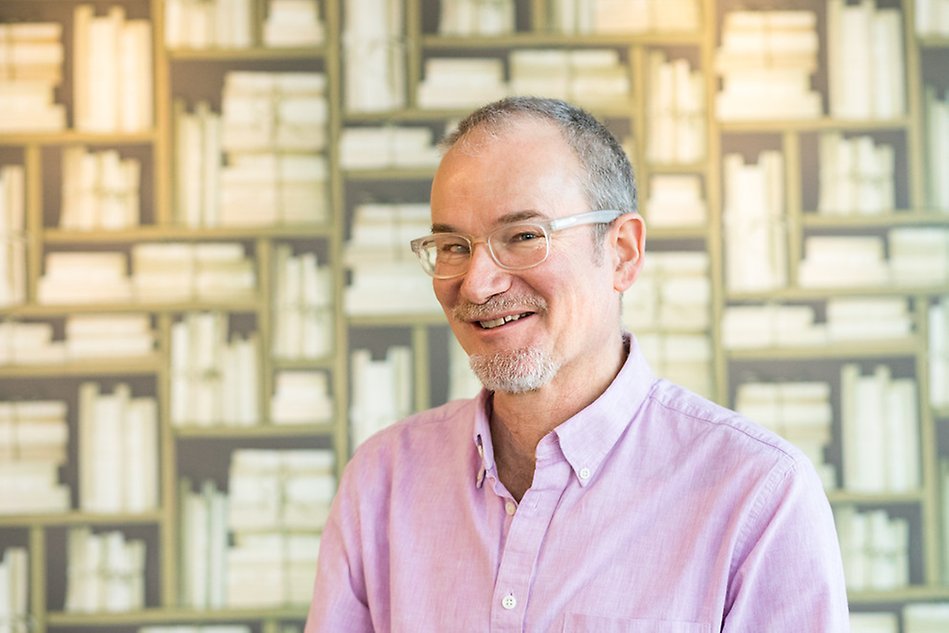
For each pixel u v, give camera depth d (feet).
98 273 8.23
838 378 8.13
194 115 8.28
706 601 3.75
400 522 4.35
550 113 4.05
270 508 8.17
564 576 3.90
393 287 8.22
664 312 8.15
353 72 8.27
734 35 8.22
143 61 8.29
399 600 4.19
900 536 8.07
